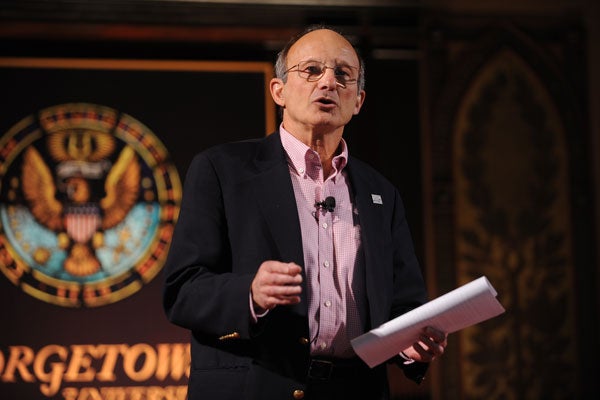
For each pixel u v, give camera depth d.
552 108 15.68
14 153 14.21
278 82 5.46
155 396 14.02
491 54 15.60
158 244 14.35
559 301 15.34
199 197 4.99
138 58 14.72
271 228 4.88
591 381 15.26
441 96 15.36
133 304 14.18
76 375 13.91
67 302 14.05
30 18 14.45
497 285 15.19
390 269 5.25
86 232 14.21
